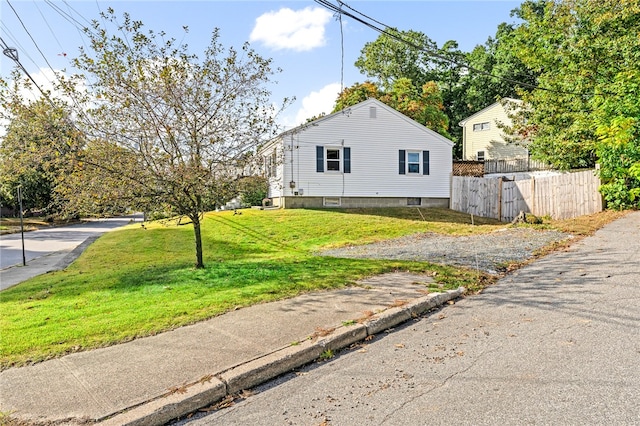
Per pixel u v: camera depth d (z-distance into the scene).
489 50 39.44
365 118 20.02
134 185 6.94
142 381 3.35
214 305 5.39
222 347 4.00
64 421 2.81
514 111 27.62
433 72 38.94
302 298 5.67
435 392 3.13
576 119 15.62
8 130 7.02
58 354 3.96
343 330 4.33
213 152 7.66
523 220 13.36
